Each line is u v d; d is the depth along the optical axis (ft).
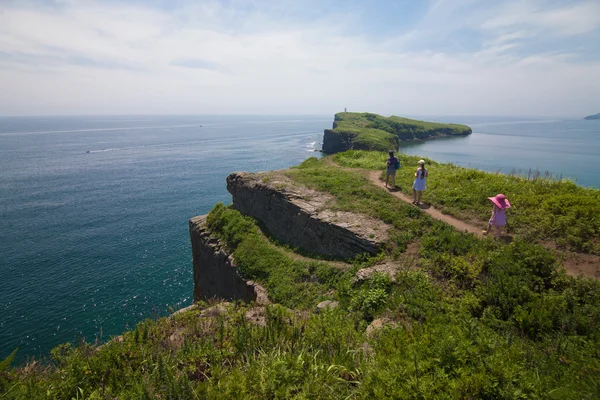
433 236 42.06
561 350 20.34
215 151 410.93
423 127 623.36
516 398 14.65
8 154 389.19
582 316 23.66
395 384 15.75
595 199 42.11
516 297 27.04
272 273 52.54
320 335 22.63
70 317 89.97
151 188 223.51
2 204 186.91
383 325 25.68
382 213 50.96
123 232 147.64
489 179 58.34
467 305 27.58
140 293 101.35
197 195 206.28
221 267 65.77
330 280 45.19
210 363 20.08
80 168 297.94
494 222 39.73
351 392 16.90
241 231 67.31
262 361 18.98
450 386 15.25
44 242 136.67
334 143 390.21
